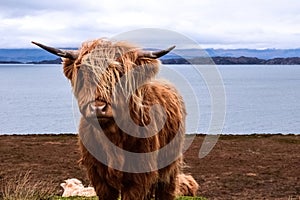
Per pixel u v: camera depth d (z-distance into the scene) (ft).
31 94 315.17
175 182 22.52
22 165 48.70
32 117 159.33
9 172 44.68
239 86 432.25
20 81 597.93
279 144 68.03
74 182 33.47
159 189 22.43
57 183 39.70
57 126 130.93
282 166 50.70
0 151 58.23
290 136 78.23
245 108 199.62
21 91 354.33
